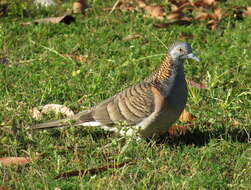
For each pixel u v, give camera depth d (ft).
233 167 34.53
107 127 37.24
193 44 52.60
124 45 52.13
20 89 44.04
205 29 55.57
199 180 32.35
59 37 53.67
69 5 61.98
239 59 49.11
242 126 39.19
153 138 37.47
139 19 57.41
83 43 52.21
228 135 37.78
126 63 47.01
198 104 42.68
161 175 33.27
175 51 36.11
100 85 44.45
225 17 57.93
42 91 43.60
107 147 36.06
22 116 39.68
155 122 36.27
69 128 38.32
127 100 36.63
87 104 42.29
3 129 37.58
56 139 37.65
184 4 58.65
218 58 49.42
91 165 34.45
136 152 35.55
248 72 47.09
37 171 33.27
